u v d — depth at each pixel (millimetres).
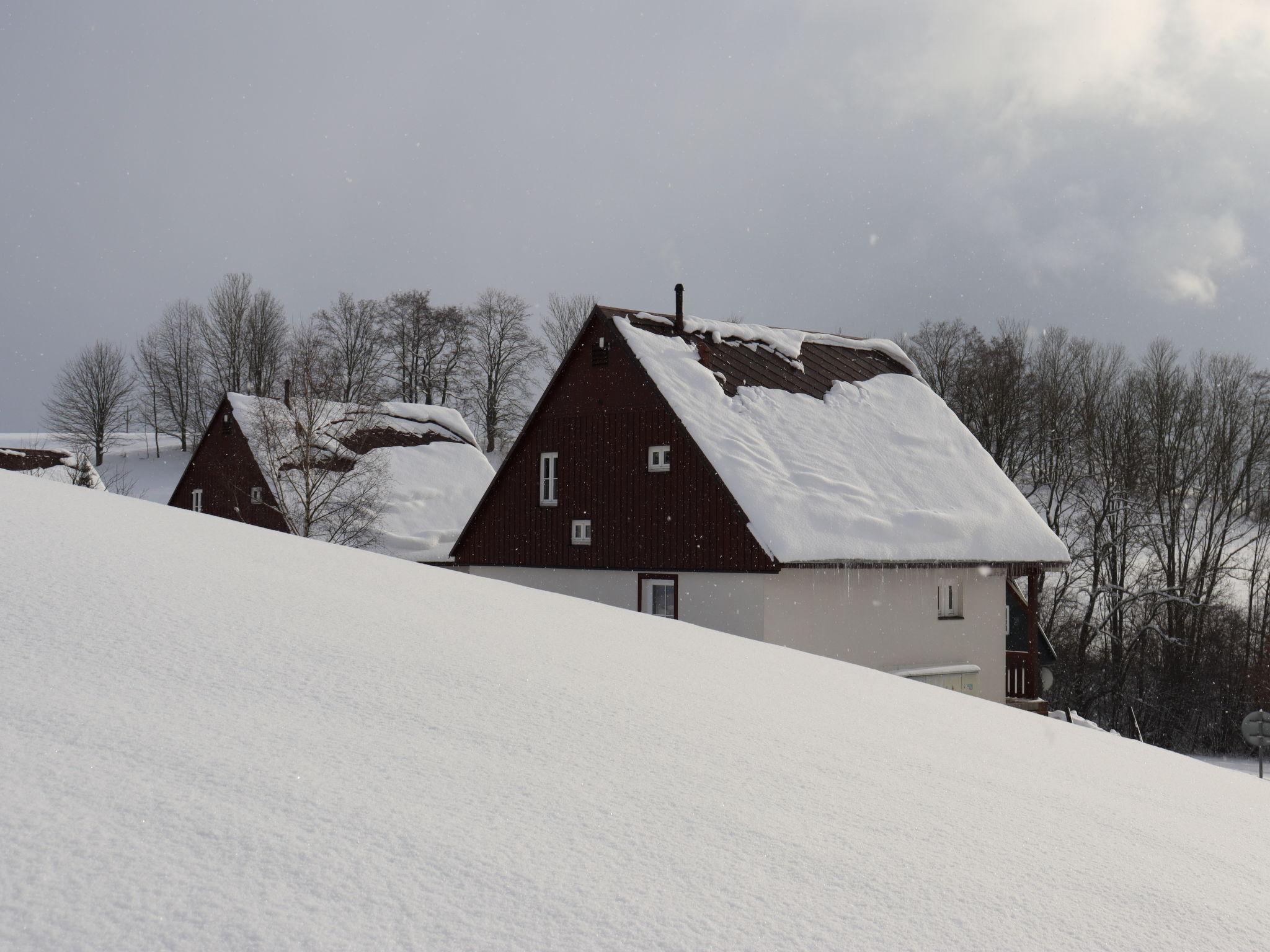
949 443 24328
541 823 3527
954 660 21859
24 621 5297
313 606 6832
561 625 8102
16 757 3393
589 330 23359
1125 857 4395
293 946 2486
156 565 7246
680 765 4547
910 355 54438
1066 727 8820
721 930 2920
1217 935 3594
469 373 81312
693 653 8109
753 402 22594
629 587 22062
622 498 22297
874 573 20703
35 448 47281
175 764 3547
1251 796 6996
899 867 3684
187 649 5223
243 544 9234
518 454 24734
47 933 2410
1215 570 42344
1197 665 41125
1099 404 48188
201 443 36594
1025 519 22906
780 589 19547
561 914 2863
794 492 20312
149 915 2543
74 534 7965
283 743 3965
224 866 2838
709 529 20422
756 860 3504
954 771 5504
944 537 21188
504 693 5332
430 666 5664
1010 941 3199
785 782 4570
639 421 22109
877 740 5941
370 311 80812
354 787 3584
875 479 21938
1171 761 8117
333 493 29672
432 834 3266
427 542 32094
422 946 2580
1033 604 23438
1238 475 47031
